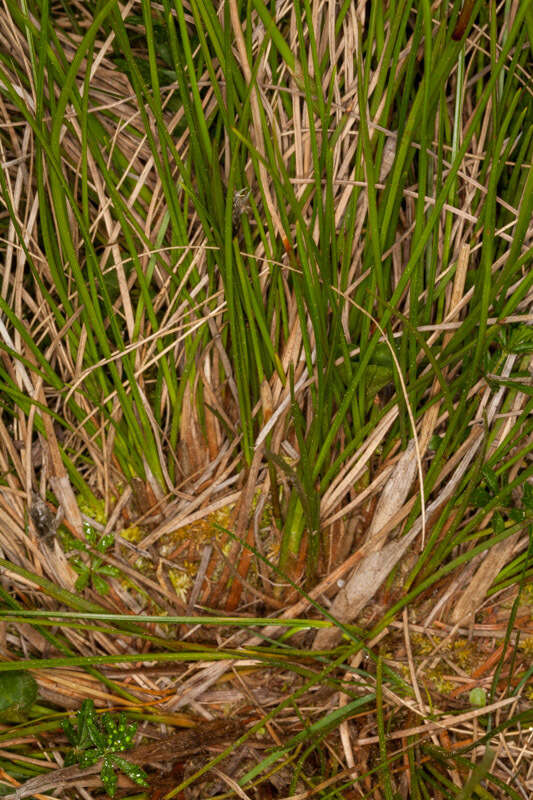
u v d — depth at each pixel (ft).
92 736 1.58
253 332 1.54
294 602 1.67
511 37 1.38
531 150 1.50
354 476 1.62
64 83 1.45
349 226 1.51
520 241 1.44
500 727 1.59
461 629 1.67
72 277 1.59
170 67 1.57
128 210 1.51
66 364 1.61
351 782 1.58
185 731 1.63
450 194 1.54
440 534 1.65
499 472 1.59
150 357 1.61
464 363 1.56
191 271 1.56
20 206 1.60
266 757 1.63
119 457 1.64
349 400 1.54
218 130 1.47
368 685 1.61
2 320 1.61
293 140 1.56
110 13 1.41
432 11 1.51
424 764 1.64
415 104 1.41
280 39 1.40
